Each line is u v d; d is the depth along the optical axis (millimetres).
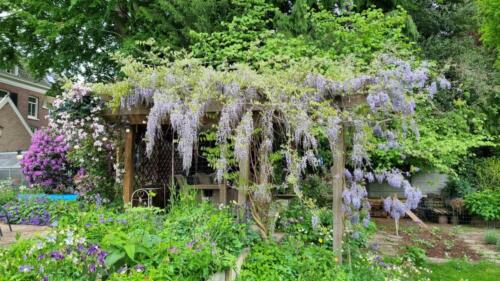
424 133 7289
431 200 9344
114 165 6043
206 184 6410
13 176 12711
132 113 5129
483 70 8672
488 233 6707
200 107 4242
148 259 2863
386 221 8438
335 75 4207
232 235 3707
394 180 4250
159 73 4637
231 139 4305
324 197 6691
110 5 8133
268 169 4344
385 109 4137
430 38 9172
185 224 3695
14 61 10547
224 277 3248
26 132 18109
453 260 5188
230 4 7930
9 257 2512
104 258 2680
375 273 3971
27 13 8289
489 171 9477
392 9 8625
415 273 4523
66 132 5848
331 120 4020
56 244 2701
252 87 4246
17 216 6547
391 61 4277
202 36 7098
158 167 7078
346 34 6918
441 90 7926
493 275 4609
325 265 3855
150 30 8078
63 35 9016
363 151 4176
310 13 7625
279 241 4367
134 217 3762
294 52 6641
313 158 4051
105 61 9422
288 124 4113
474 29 9773
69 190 9164
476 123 8109
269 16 8664
